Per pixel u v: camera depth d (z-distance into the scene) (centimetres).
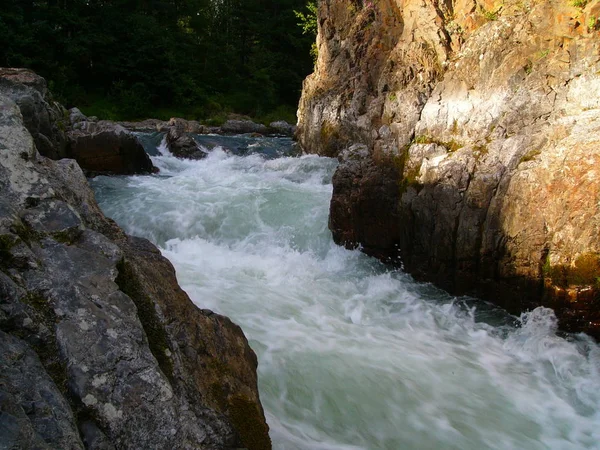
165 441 183
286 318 553
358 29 1266
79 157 1088
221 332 270
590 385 483
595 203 522
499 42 666
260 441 237
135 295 225
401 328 585
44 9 2527
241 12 3341
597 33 568
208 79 3141
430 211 687
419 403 422
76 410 170
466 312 629
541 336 549
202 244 850
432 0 817
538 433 406
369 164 805
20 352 168
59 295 193
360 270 761
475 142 663
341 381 434
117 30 2798
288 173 1172
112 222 296
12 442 139
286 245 848
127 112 2528
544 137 586
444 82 736
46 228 215
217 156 1460
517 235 590
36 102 960
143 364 190
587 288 534
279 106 3141
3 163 223
